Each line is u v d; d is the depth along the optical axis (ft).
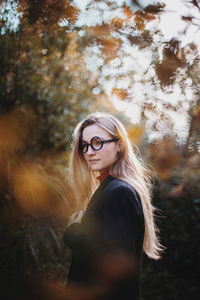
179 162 3.67
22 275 7.57
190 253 8.85
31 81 9.19
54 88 9.79
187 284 8.52
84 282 3.35
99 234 3.37
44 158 10.51
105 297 3.09
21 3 4.28
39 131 10.07
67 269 8.16
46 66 9.37
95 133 4.00
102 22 3.83
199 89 3.60
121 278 3.09
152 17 3.55
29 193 8.91
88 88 9.43
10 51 8.05
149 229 4.00
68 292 3.57
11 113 9.05
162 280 8.81
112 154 3.98
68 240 3.66
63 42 8.05
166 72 3.51
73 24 4.18
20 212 8.70
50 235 8.43
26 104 9.48
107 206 3.33
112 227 3.17
